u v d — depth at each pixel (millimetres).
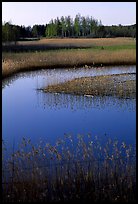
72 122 10992
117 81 18906
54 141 8914
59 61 27984
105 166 6266
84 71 24750
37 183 5727
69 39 75562
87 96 15109
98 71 24547
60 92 16250
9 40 51438
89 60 28797
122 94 15102
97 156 7172
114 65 28688
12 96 15672
